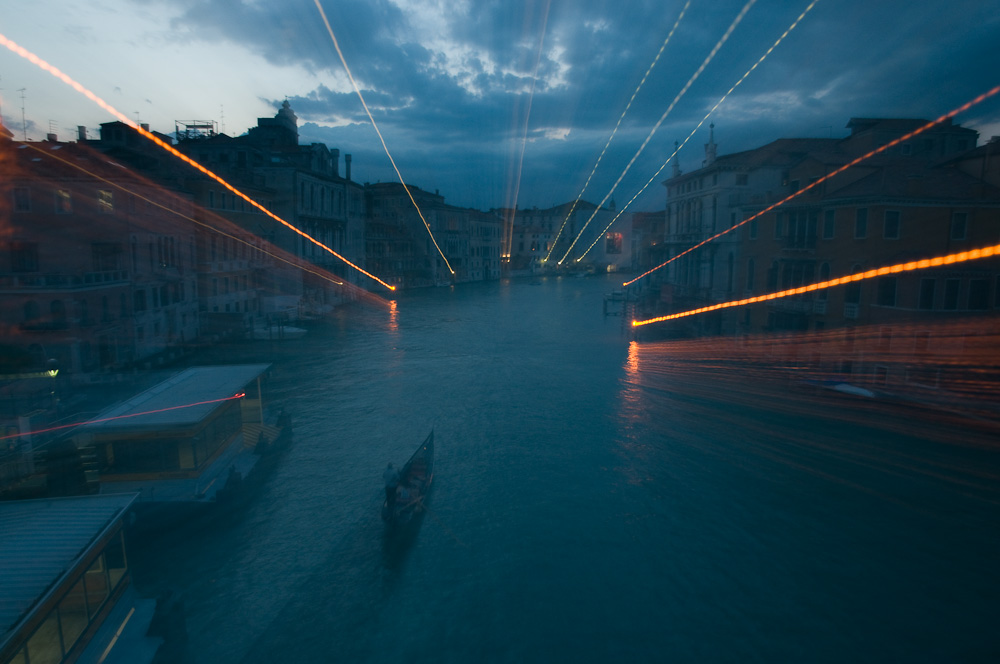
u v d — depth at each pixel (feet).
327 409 84.07
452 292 287.69
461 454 66.44
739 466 62.08
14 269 94.84
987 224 81.76
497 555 46.26
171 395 59.47
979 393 77.46
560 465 62.90
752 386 97.04
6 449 54.39
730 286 131.44
